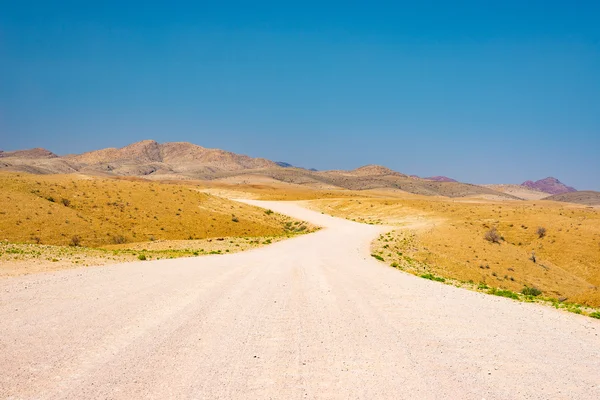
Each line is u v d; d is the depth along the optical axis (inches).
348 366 250.7
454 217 2733.8
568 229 2092.8
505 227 2208.4
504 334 338.0
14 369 228.1
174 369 236.2
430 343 302.8
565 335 347.9
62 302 389.7
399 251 1358.3
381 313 394.0
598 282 1620.3
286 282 569.3
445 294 527.2
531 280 1444.4
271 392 211.6
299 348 280.8
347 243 1425.9
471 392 219.9
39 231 1641.2
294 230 2394.2
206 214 2305.6
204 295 448.5
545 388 229.6
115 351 260.8
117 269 642.8
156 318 343.0
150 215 2139.5
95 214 2014.0
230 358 256.8
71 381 215.6
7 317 330.6
